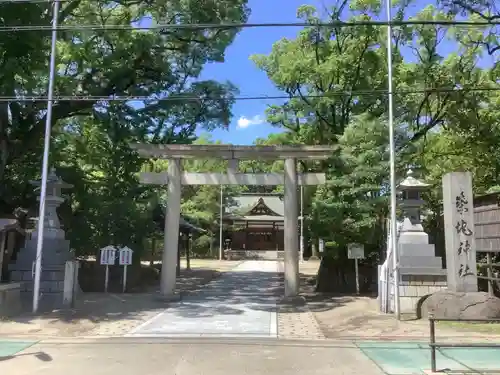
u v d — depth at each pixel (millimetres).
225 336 10391
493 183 20219
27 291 14977
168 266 16344
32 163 19672
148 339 10039
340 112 22109
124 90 18953
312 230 19469
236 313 13750
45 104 17578
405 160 17219
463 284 12266
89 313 13297
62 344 9539
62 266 15398
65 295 13539
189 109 20156
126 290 19531
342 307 14961
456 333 10461
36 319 12102
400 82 19094
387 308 13516
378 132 17125
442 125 20922
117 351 8906
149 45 17328
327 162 19703
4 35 14320
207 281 24172
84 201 19859
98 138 22391
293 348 9195
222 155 16656
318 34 21156
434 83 18797
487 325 11336
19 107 17594
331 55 20484
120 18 18141
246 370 7602
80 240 19297
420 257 13727
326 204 17875
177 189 16703
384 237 18062
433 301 12250
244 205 62438
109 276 20094
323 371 7547
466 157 20047
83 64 18000
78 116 22578
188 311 14047
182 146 16516
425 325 11375
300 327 11617
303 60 20359
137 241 20734
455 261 12375
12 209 19297
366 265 20281
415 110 19391
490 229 14938
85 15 17719
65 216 19547
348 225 17891
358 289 18469
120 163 21891
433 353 7316
